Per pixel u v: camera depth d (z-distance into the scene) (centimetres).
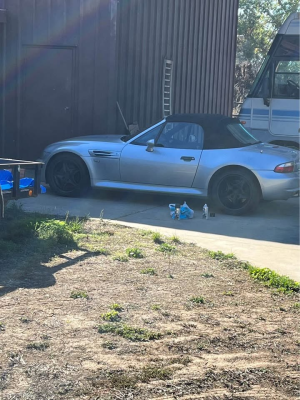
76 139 773
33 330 306
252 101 937
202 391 253
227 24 1481
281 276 423
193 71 1252
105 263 439
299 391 257
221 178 673
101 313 335
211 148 682
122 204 713
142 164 702
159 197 772
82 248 480
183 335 312
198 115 711
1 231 504
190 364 278
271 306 368
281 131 924
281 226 626
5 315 324
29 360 272
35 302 347
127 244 503
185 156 686
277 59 916
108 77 917
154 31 1052
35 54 945
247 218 664
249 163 660
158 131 711
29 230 503
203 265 452
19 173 490
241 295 386
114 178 721
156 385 256
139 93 1018
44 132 961
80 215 629
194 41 1244
